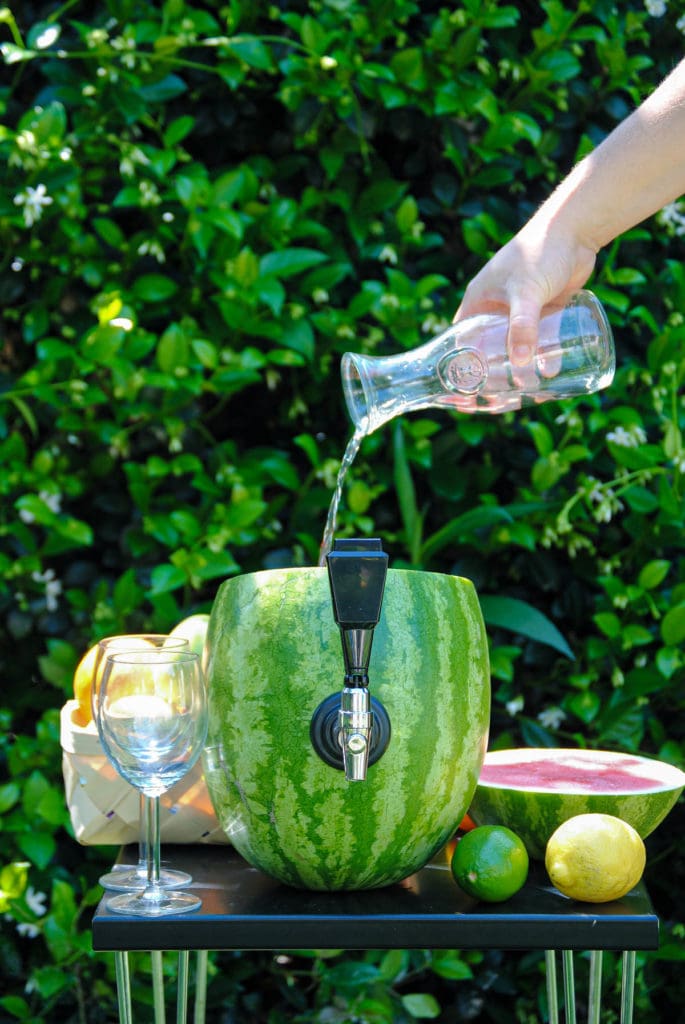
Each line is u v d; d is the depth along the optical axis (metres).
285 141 2.12
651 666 2.12
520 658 2.17
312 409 2.21
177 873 1.16
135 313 2.04
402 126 2.11
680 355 2.09
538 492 2.09
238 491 2.03
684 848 2.15
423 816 1.06
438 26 2.05
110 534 2.11
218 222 1.93
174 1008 2.04
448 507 2.17
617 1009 2.13
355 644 0.97
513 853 1.04
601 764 1.36
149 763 1.05
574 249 1.24
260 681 1.04
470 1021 2.17
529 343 1.20
